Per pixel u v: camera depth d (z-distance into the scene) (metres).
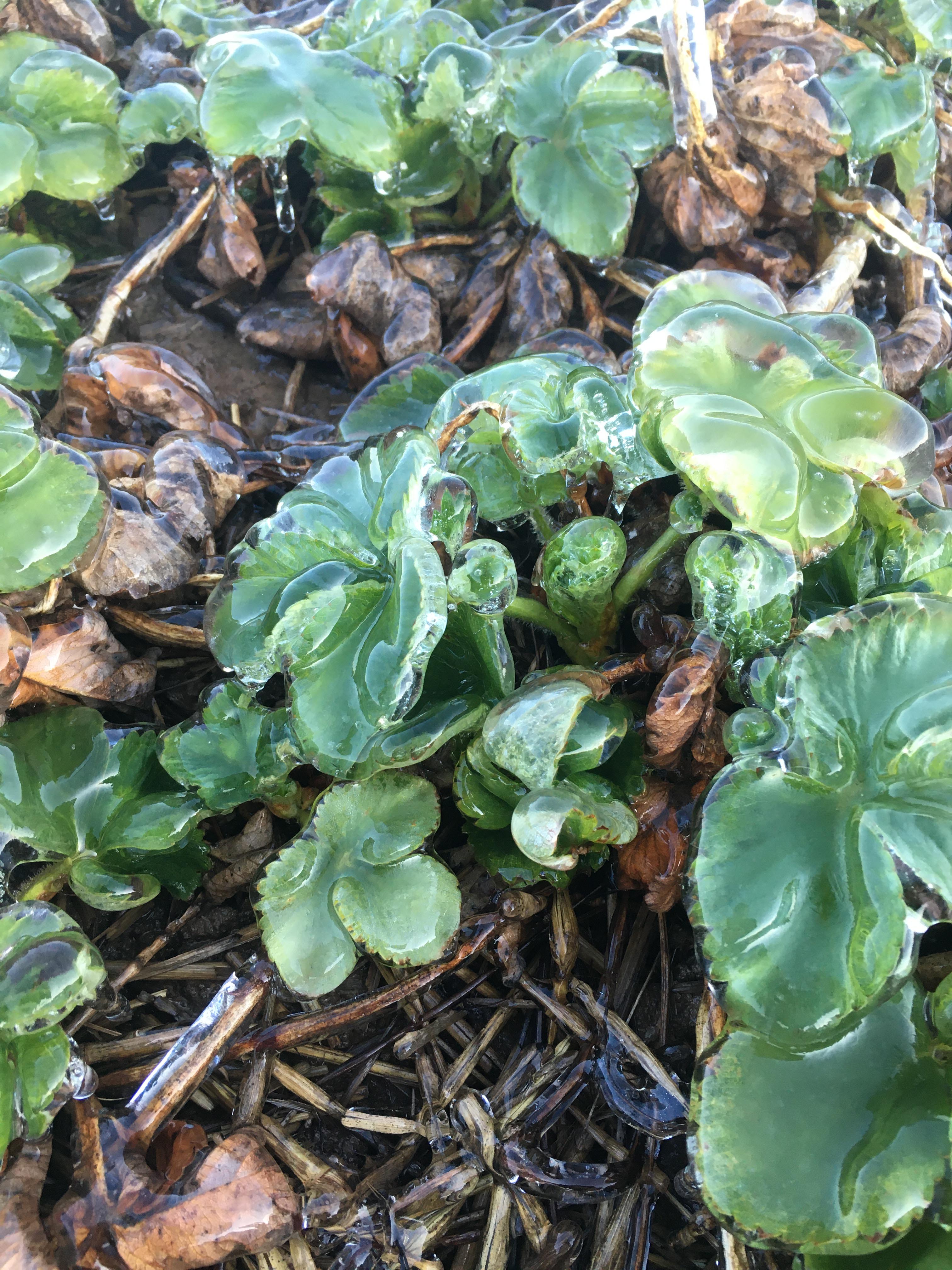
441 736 0.28
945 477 0.37
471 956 0.29
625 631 0.34
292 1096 0.29
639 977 0.31
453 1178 0.28
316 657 0.28
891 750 0.25
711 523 0.33
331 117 0.40
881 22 0.48
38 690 0.32
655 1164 0.28
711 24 0.42
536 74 0.41
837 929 0.24
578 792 0.27
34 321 0.40
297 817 0.32
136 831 0.30
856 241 0.41
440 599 0.25
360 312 0.41
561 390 0.31
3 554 0.30
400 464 0.28
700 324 0.28
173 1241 0.25
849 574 0.31
